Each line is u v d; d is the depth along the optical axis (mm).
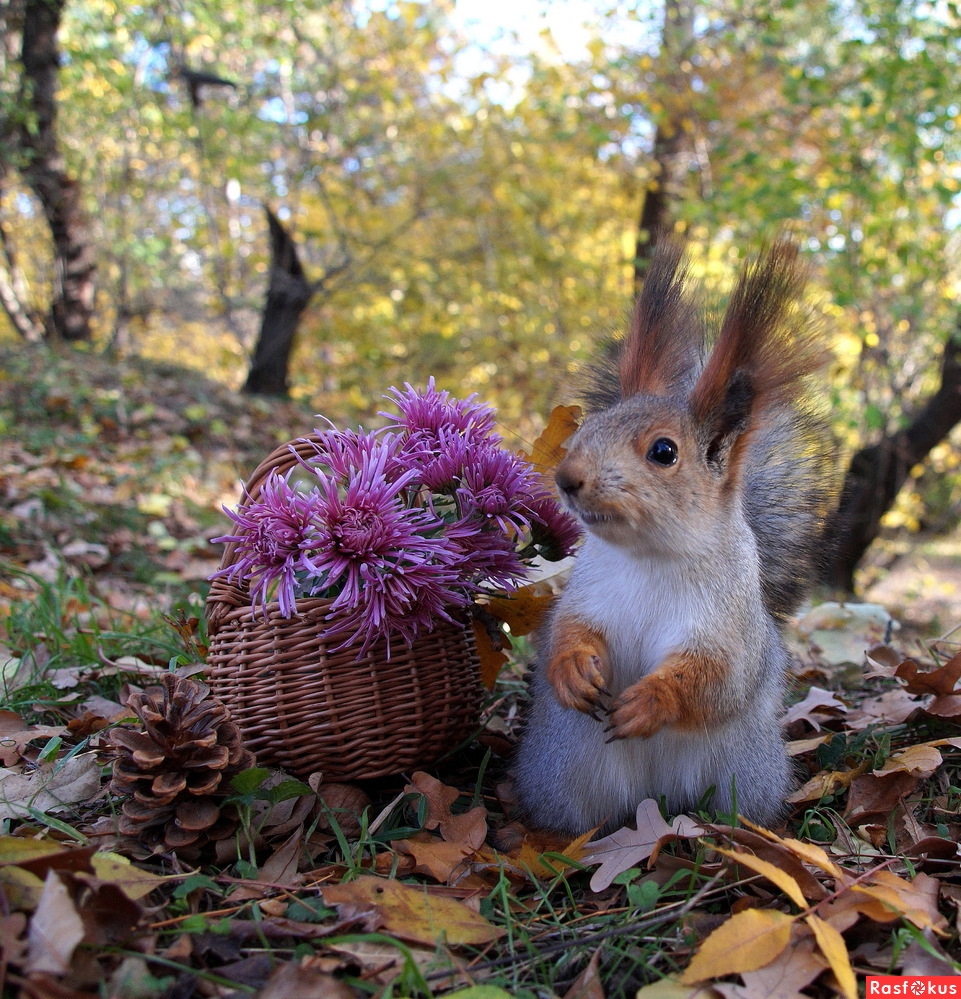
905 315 1327
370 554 367
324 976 264
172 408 1411
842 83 1362
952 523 2102
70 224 2061
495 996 260
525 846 350
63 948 247
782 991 276
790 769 429
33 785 378
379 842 357
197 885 313
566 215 1956
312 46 1906
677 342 396
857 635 639
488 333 2023
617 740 354
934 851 355
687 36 1638
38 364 1504
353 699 379
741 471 365
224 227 2191
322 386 2416
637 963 292
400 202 2086
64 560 717
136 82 1945
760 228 1288
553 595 434
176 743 343
